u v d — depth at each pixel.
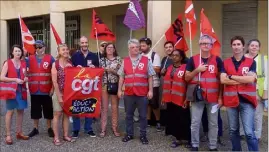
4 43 15.51
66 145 6.75
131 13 7.75
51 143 6.88
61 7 12.30
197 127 6.18
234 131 5.66
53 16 12.33
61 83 6.72
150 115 8.16
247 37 11.08
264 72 6.55
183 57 6.72
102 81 7.23
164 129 7.78
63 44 6.77
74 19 15.38
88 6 11.69
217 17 11.62
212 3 11.70
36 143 6.89
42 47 7.14
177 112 6.61
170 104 6.76
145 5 12.34
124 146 6.67
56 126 6.79
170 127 6.79
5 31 15.46
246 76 5.38
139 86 6.71
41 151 6.40
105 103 7.30
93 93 6.95
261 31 10.73
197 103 6.11
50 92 7.17
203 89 5.96
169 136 7.36
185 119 6.55
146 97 6.81
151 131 7.75
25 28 7.56
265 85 6.52
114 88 7.24
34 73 7.12
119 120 8.86
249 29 11.02
